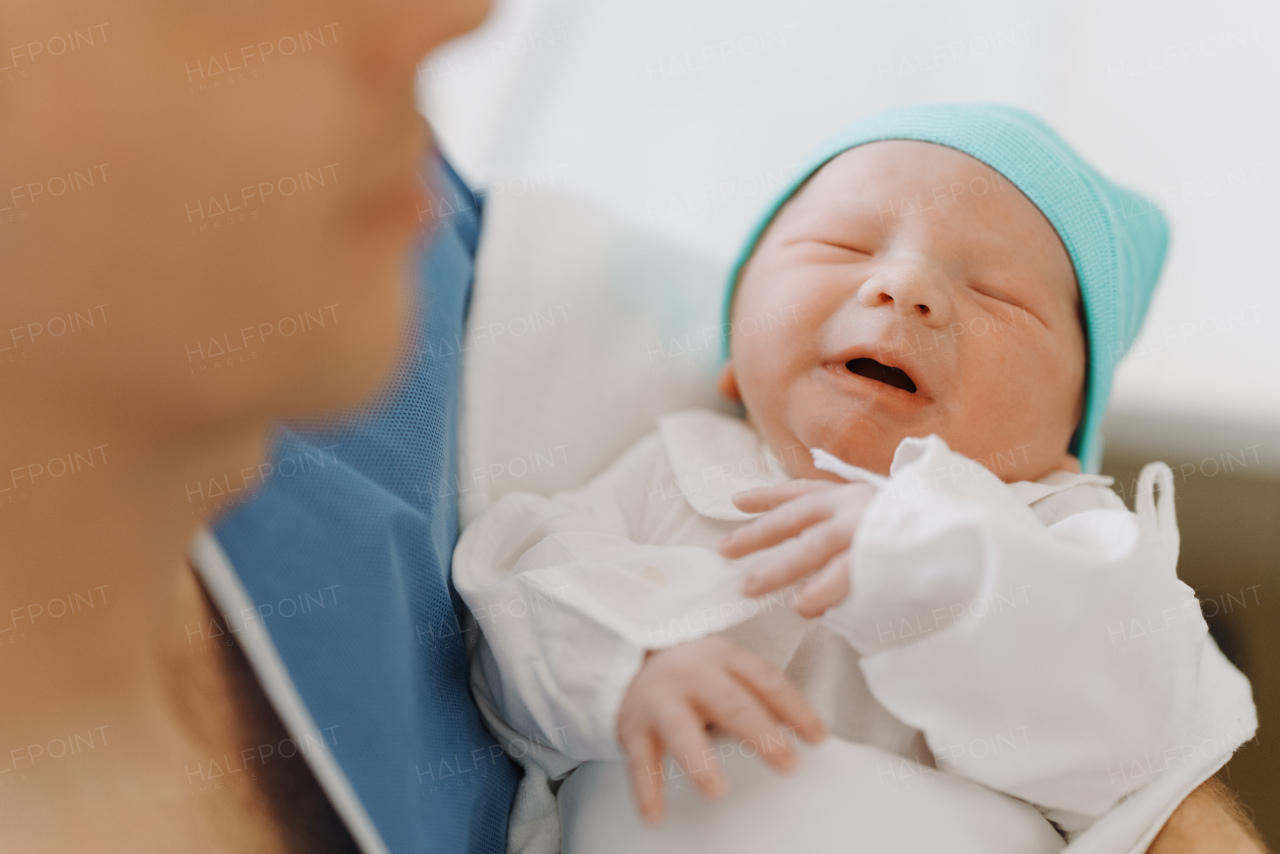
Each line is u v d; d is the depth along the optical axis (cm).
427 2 33
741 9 181
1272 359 145
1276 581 120
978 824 67
